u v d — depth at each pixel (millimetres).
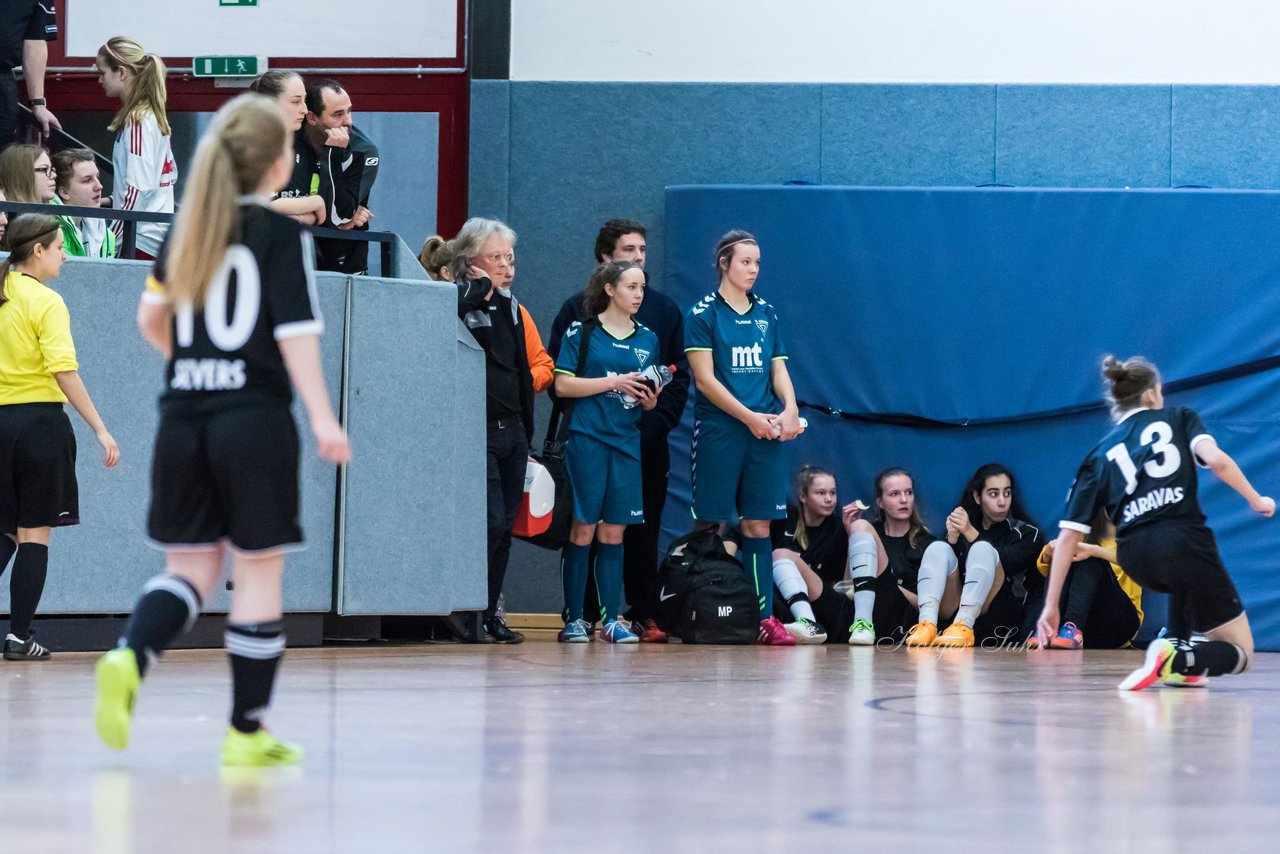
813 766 8445
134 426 19375
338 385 20531
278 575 8422
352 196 21766
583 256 27688
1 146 22422
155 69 21797
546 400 27594
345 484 20422
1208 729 10930
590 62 27844
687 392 24797
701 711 11789
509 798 7129
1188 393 26266
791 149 27719
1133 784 7863
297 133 20750
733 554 24484
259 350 8242
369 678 14789
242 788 7395
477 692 13328
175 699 12148
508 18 27812
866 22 27734
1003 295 26484
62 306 16906
